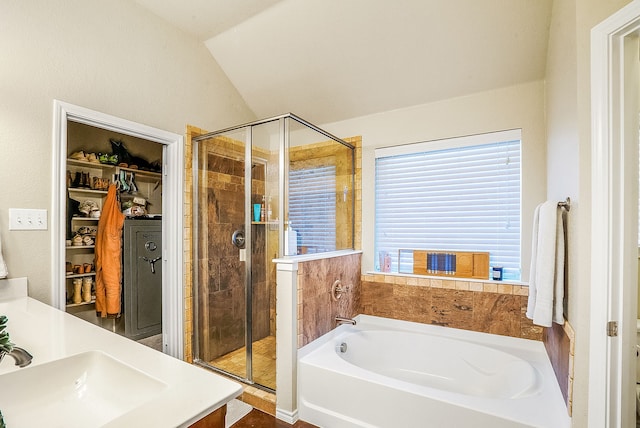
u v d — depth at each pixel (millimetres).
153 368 868
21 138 1708
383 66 2477
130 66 2238
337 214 2797
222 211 2629
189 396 720
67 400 898
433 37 2189
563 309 1630
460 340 2334
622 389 1198
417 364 2424
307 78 2768
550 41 1943
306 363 1992
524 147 2277
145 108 2338
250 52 2734
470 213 2533
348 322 2471
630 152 1197
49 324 1259
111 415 833
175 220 2570
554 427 1365
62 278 1853
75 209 3055
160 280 3525
